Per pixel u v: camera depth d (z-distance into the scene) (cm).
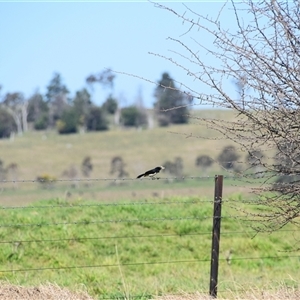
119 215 6297
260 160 2903
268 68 2839
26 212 6262
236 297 3322
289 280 4425
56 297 3553
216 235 3544
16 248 5391
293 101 2827
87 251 5572
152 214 6362
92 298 3662
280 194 3002
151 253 5662
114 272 5178
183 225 6147
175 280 4684
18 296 3538
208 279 4753
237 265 5481
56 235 5747
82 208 6412
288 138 2820
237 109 2875
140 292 4066
